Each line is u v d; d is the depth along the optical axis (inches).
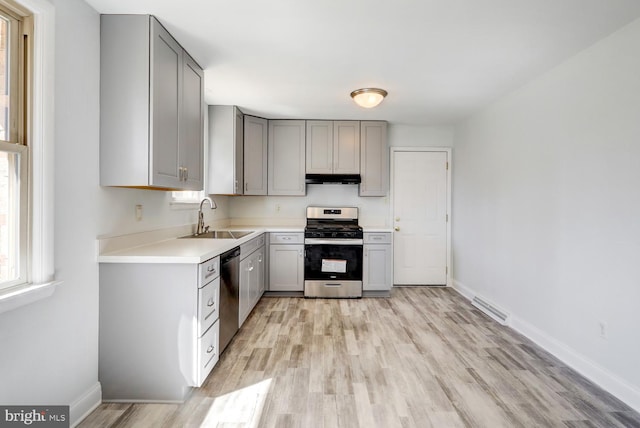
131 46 76.2
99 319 76.4
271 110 153.9
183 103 92.0
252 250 132.6
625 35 79.1
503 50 92.4
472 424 68.6
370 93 123.1
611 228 82.3
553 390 81.7
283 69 106.3
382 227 174.7
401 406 74.6
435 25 79.9
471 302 154.2
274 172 171.0
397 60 99.3
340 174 171.0
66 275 66.6
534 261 111.3
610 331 82.0
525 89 117.5
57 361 64.5
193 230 130.0
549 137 104.7
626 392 76.9
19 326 56.4
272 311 140.1
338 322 127.2
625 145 78.9
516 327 119.9
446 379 86.2
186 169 93.9
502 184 131.6
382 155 172.4
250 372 89.4
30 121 58.1
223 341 95.0
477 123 154.1
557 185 101.0
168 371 76.4
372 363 94.5
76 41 69.0
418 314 136.9
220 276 91.3
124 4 72.1
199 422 69.4
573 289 94.2
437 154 182.9
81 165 70.7
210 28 81.8
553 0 69.6
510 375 88.6
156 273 76.3
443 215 182.9
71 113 67.7
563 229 98.3
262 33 84.1
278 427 67.5
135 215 91.3
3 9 54.5
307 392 80.0
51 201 60.9
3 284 53.9
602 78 85.3
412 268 182.2
